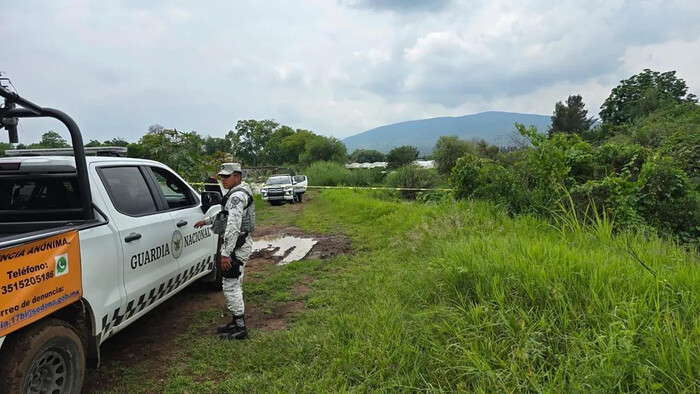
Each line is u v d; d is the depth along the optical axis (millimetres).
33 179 3572
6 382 2389
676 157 9891
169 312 5020
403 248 7344
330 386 3129
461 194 10297
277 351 3770
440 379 3004
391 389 2986
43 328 2590
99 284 3152
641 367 2494
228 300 4191
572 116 59125
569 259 4207
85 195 3232
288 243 9648
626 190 7219
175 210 4645
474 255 4684
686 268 3938
